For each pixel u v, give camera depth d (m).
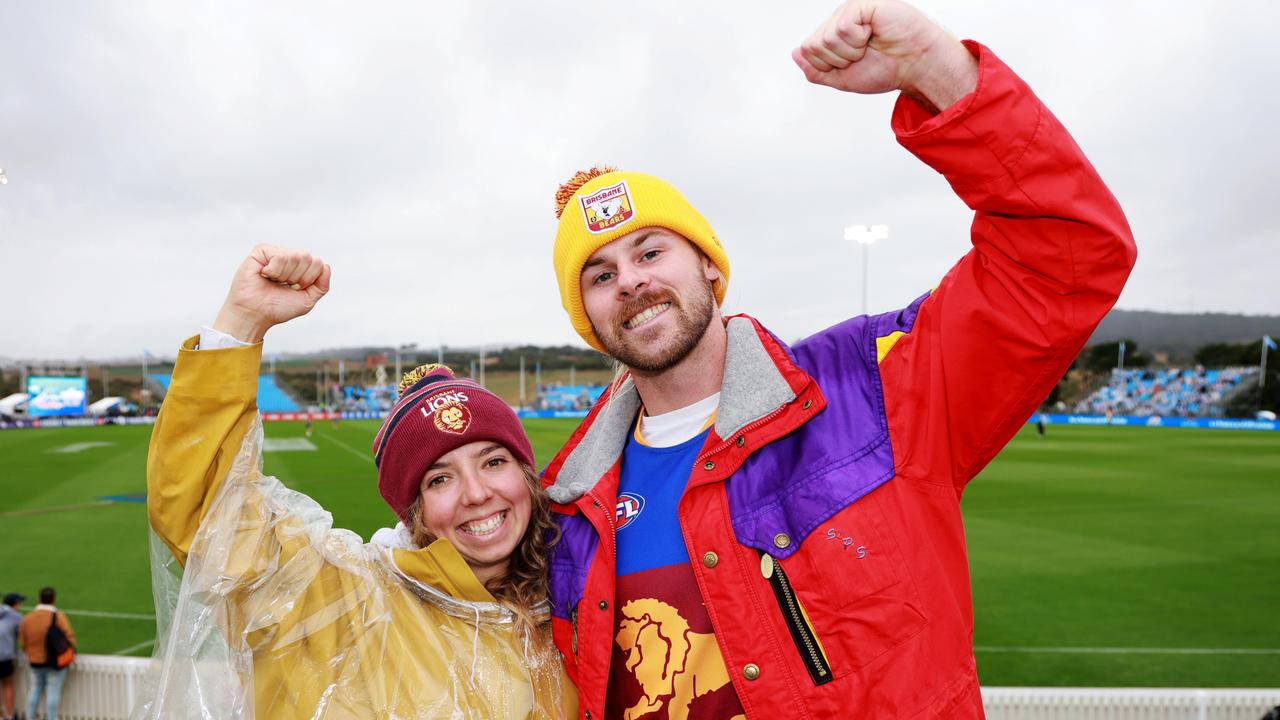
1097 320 1.63
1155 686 9.11
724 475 1.92
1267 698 6.73
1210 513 19.47
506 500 2.24
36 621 7.90
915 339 1.88
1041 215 1.56
